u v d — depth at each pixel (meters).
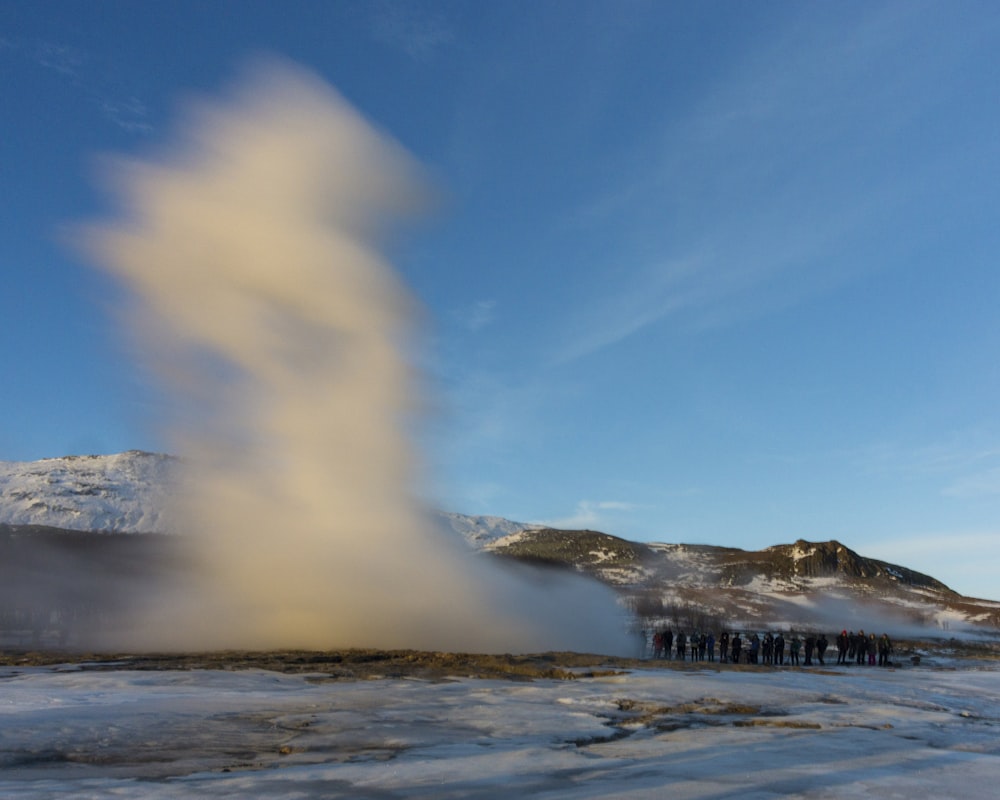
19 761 15.45
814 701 27.05
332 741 17.95
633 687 28.66
